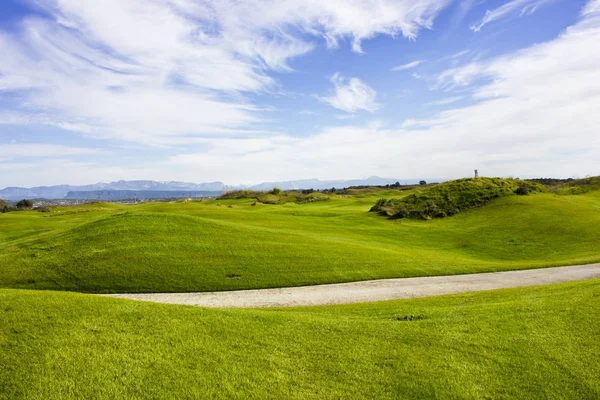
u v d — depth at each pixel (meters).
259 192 134.50
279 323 14.07
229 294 23.58
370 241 44.09
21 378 9.45
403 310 17.30
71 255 28.91
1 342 10.86
